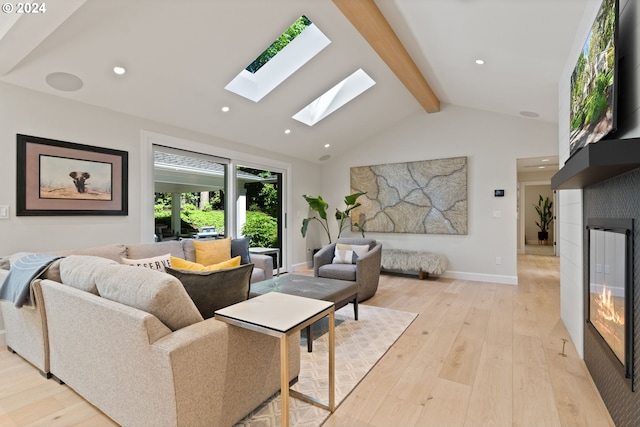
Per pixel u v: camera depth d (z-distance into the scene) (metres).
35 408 1.76
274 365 1.85
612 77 1.50
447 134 5.36
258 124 4.43
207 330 1.45
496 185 5.00
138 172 3.51
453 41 3.08
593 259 2.06
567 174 1.77
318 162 6.51
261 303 1.75
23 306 2.04
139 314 1.38
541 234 9.79
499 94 4.14
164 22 2.53
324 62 3.67
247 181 5.10
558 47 2.59
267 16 2.81
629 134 1.51
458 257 5.28
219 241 3.74
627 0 1.55
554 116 4.36
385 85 4.54
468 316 3.32
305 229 6.03
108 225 3.27
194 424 1.37
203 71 3.18
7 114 2.63
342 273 3.90
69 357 1.84
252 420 1.67
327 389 1.96
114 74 2.87
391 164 5.84
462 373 2.15
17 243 2.68
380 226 5.94
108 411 1.62
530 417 1.69
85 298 1.65
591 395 1.88
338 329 2.96
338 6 2.66
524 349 2.51
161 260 3.05
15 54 2.29
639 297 1.38
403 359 2.36
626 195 1.50
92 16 2.30
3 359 2.33
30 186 2.74
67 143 2.96
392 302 3.86
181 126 3.93
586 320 2.19
